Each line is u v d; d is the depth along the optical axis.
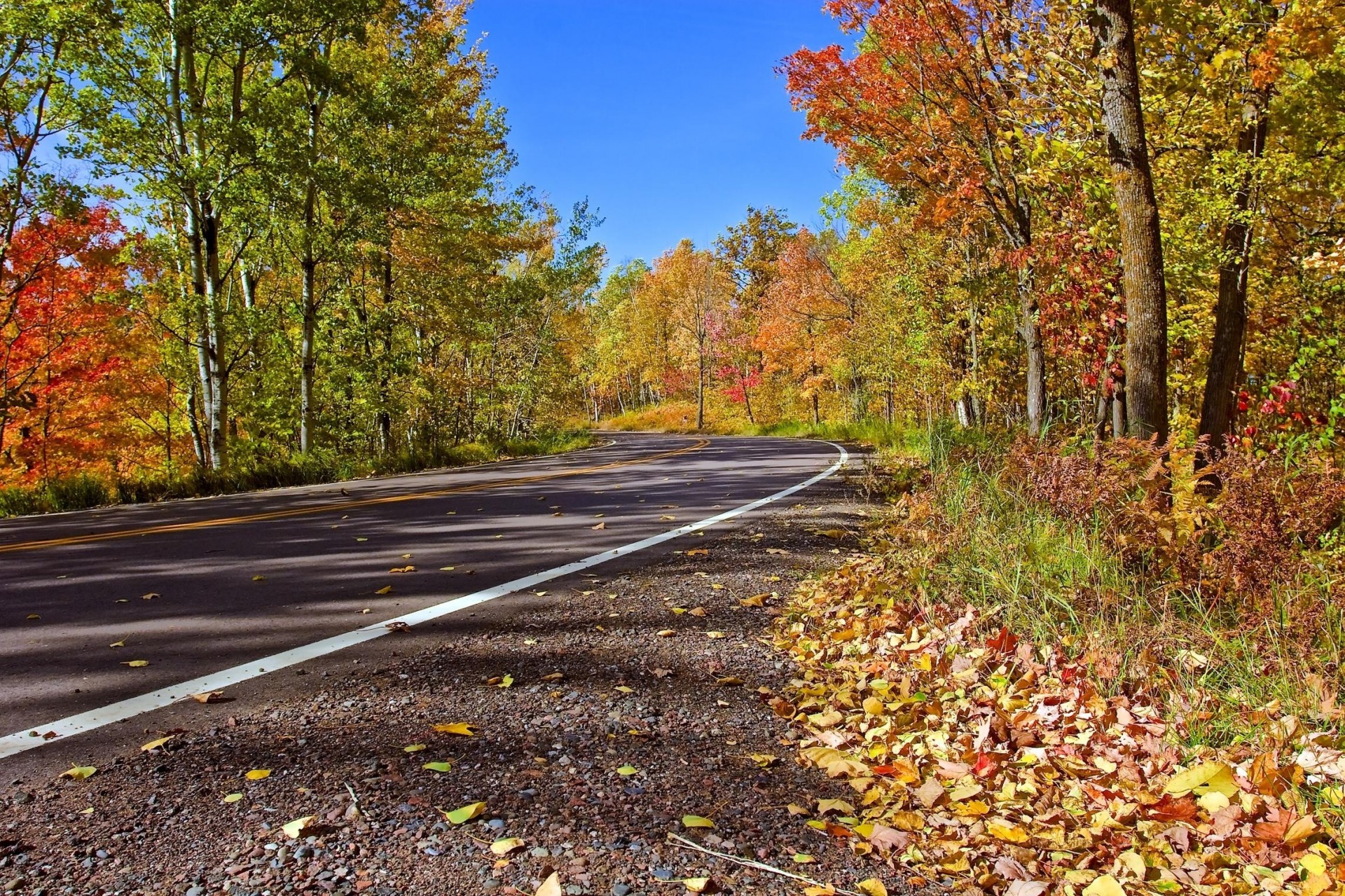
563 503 10.83
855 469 15.74
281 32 17.52
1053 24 8.74
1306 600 4.50
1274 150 10.02
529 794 2.69
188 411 24.25
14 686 3.60
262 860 2.22
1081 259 8.62
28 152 18.73
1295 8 8.34
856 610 5.21
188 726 3.14
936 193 13.27
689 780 2.93
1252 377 12.45
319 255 21.03
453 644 4.33
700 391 61.47
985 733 3.49
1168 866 2.61
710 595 5.60
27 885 2.07
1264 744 3.19
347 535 8.12
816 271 39.59
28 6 15.76
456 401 29.34
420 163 20.92
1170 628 4.28
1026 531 5.64
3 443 22.97
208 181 17.20
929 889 2.43
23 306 20.50
